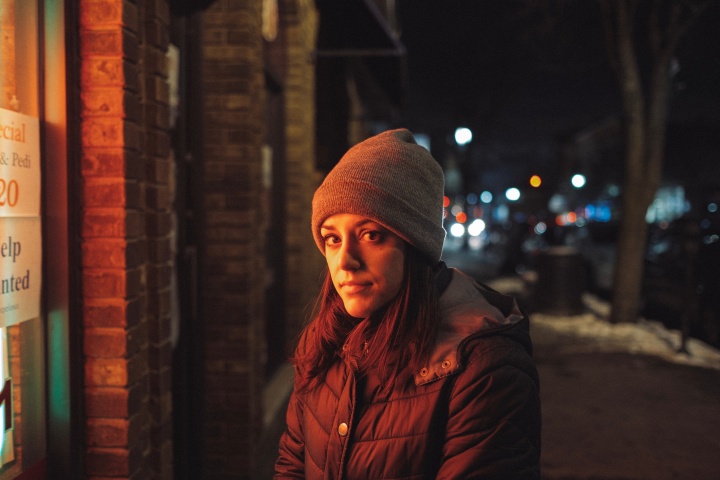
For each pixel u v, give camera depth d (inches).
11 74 89.8
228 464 173.3
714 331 383.6
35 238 92.5
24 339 91.3
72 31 95.6
